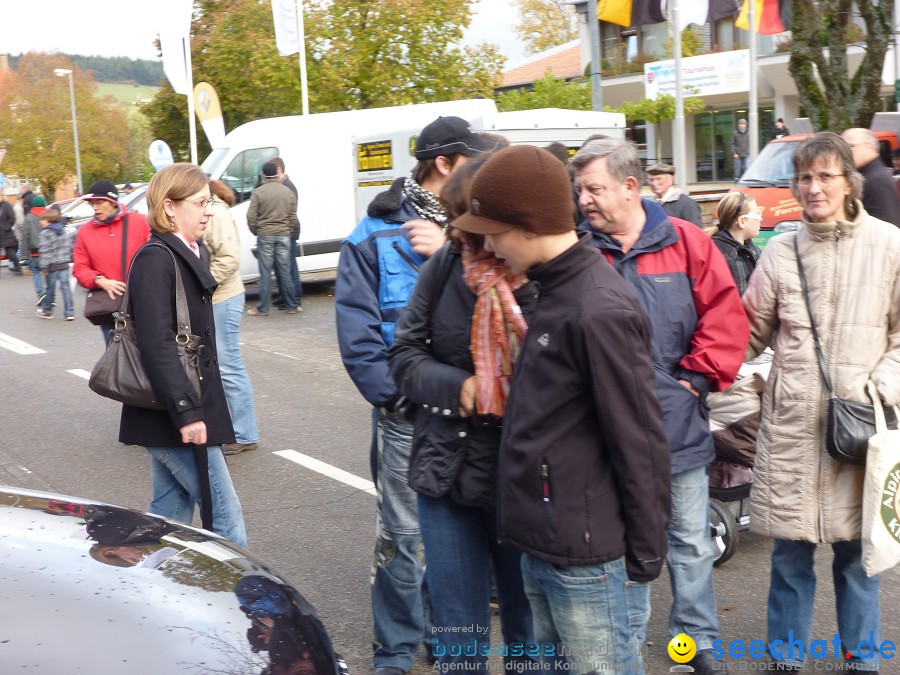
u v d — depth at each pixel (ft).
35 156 210.38
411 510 12.26
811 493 11.96
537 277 8.40
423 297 10.02
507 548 10.21
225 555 9.87
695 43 107.24
